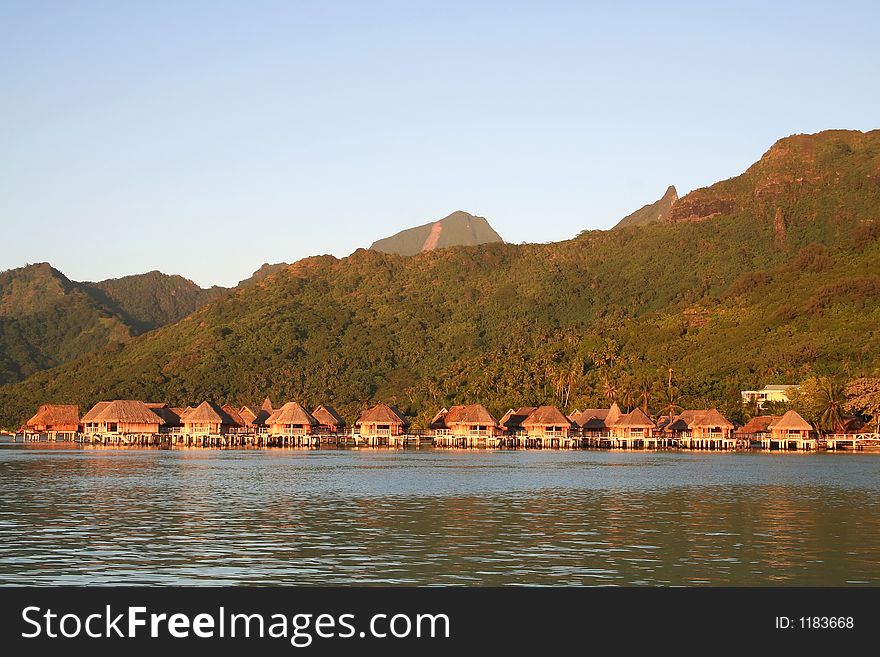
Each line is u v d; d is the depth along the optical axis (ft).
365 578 126.21
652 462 382.01
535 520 178.29
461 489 242.17
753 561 136.77
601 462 379.76
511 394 643.45
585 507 200.54
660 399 588.09
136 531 161.99
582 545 149.28
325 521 175.83
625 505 204.85
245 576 127.13
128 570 129.49
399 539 154.71
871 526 171.42
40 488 240.73
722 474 306.76
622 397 590.14
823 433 522.06
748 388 618.85
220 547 146.41
